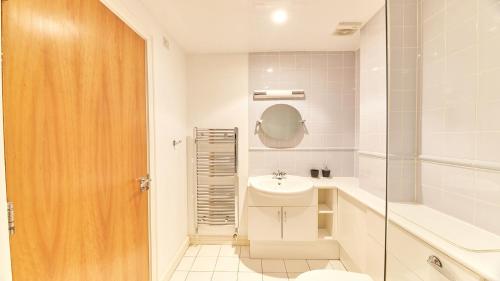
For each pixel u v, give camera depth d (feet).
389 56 5.01
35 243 2.63
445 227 3.88
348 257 6.96
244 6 5.34
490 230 3.66
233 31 6.63
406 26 5.03
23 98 2.50
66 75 3.07
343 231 6.84
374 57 6.02
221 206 8.48
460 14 4.08
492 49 3.58
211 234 8.53
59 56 2.96
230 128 8.39
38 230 2.67
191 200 8.52
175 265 7.04
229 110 8.38
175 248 7.13
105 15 3.90
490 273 2.65
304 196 7.18
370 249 5.31
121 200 4.34
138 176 4.97
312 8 5.49
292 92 8.20
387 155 4.90
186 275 6.75
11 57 2.38
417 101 5.05
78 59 3.29
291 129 8.37
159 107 5.94
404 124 5.06
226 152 8.43
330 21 6.14
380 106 5.80
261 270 7.01
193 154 8.46
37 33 2.66
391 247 4.31
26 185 2.53
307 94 8.30
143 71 5.27
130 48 4.69
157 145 5.78
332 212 7.27
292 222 7.25
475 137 3.86
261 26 6.34
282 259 7.63
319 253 7.65
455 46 4.19
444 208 4.47
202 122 8.41
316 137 8.36
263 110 8.38
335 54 8.23
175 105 7.20
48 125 2.80
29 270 2.56
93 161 3.59
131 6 4.62
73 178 3.19
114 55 4.15
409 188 5.06
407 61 5.04
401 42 5.04
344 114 8.30
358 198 5.79
